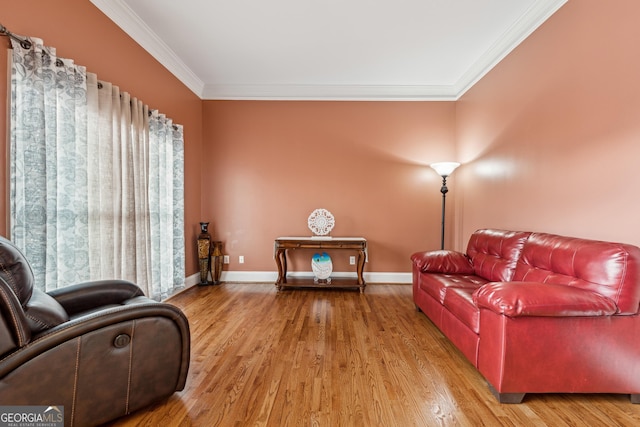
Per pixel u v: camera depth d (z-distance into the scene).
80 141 2.21
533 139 2.72
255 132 4.49
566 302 1.58
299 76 4.12
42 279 1.88
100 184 2.43
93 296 1.88
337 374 1.99
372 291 4.05
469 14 2.78
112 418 1.43
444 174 3.95
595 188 2.08
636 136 1.81
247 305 3.44
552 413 1.61
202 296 3.78
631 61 1.84
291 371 2.02
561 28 2.39
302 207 4.49
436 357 2.23
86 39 2.37
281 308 3.33
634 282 1.61
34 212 1.86
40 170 1.88
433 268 3.07
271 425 1.51
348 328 2.78
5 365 1.15
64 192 2.11
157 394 1.59
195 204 4.32
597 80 2.07
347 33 3.11
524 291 1.63
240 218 4.52
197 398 1.72
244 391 1.79
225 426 1.50
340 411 1.61
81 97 2.22
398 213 4.46
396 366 2.10
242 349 2.34
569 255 1.88
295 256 4.47
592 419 1.56
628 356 1.64
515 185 2.98
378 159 4.46
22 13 1.88
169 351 1.62
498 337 1.67
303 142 4.48
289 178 4.50
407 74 4.04
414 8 2.70
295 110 4.46
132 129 2.82
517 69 2.95
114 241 2.54
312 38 3.20
